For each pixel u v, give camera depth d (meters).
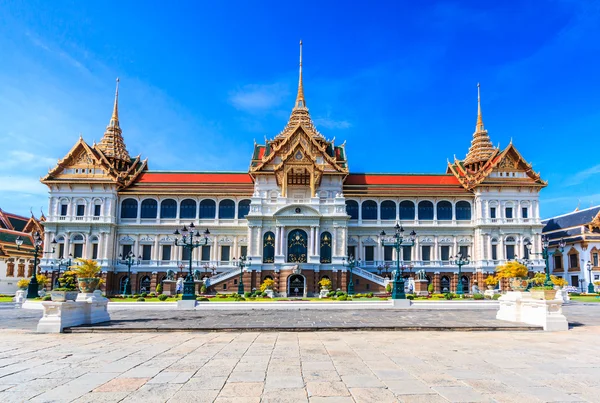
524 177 83.25
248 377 13.95
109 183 81.69
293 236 75.00
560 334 24.69
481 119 98.56
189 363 16.20
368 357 17.38
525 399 11.61
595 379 13.77
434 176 88.88
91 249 80.50
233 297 60.31
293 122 98.44
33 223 104.44
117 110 97.94
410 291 69.94
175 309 44.06
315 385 12.97
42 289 68.31
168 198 83.94
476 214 82.81
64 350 19.19
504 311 31.94
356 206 84.62
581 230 89.75
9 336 24.03
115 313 39.12
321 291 67.44
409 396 11.85
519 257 80.44
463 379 13.70
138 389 12.52
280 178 81.50
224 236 82.94
